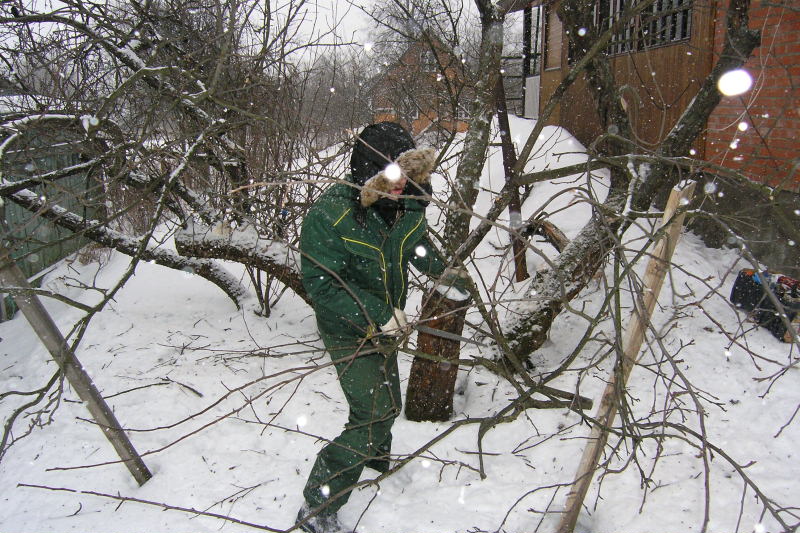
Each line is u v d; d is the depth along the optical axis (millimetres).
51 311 6934
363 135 2594
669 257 2295
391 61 6324
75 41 4422
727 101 5984
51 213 4562
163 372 4367
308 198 4941
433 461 3297
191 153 3779
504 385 4039
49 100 4301
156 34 4574
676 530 2637
